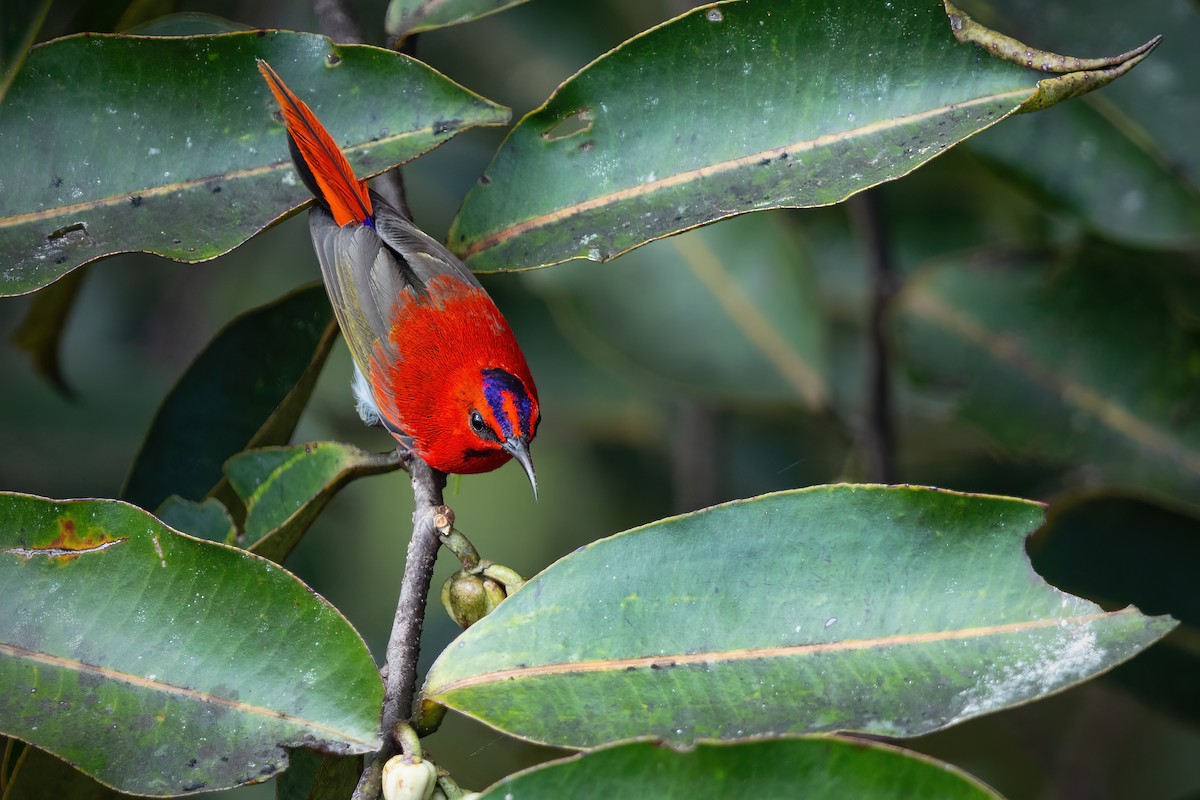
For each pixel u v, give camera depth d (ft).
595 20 12.53
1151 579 12.09
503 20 12.53
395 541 12.54
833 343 12.55
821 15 11.84
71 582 11.75
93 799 11.83
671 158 11.88
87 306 12.59
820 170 11.84
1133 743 12.60
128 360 12.57
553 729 11.70
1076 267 12.23
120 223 11.90
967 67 11.82
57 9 12.20
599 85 11.89
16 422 12.50
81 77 11.91
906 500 11.73
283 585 11.74
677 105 11.88
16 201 11.90
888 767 11.59
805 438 12.55
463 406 12.20
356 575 12.52
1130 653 11.68
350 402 12.55
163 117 11.92
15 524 11.75
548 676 11.72
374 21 12.34
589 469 12.62
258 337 12.04
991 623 11.70
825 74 11.85
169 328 12.61
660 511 12.59
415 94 11.92
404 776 11.66
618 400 12.53
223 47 11.92
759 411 12.40
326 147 11.90
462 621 11.78
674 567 11.73
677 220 11.86
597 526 12.60
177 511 11.96
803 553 11.73
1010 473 12.38
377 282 12.17
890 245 12.32
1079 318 12.23
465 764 12.44
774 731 11.69
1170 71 12.17
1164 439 12.19
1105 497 12.07
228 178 11.92
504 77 12.53
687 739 11.69
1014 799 12.46
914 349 12.26
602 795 11.60
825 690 11.70
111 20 12.09
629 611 11.73
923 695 11.69
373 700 11.72
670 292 12.28
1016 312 12.24
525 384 12.21
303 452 11.94
